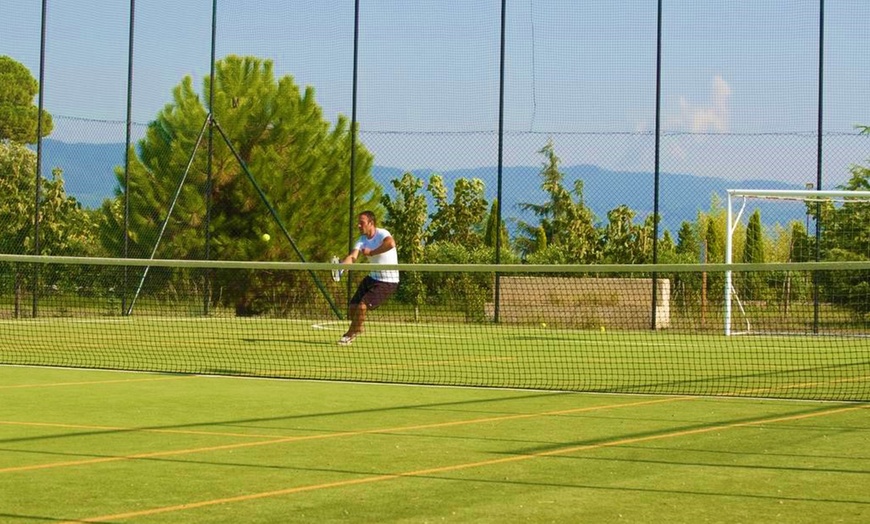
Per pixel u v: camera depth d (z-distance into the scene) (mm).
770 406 7574
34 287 19234
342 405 7520
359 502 4473
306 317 20328
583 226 27578
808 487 4789
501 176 19203
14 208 22281
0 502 4438
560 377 9648
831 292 17859
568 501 4500
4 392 8102
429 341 13938
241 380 9133
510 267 10828
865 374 10055
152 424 6547
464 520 4180
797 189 18062
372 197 22391
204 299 19828
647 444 5902
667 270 10219
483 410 7293
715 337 15555
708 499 4543
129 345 12828
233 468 5176
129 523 4105
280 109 22266
